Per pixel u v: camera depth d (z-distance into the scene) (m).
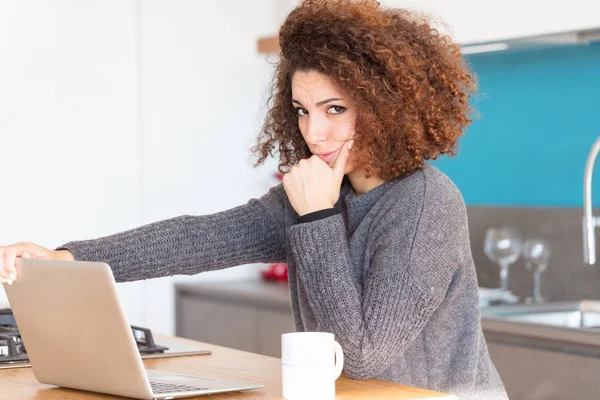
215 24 4.27
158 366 1.94
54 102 3.92
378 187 1.91
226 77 4.31
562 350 2.71
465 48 3.32
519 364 2.84
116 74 4.05
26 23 3.85
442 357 1.86
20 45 3.84
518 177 3.71
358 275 1.84
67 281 1.58
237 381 1.73
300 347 1.54
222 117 4.30
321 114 1.86
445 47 1.97
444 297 1.80
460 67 2.00
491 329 2.91
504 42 3.16
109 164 4.05
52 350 1.69
